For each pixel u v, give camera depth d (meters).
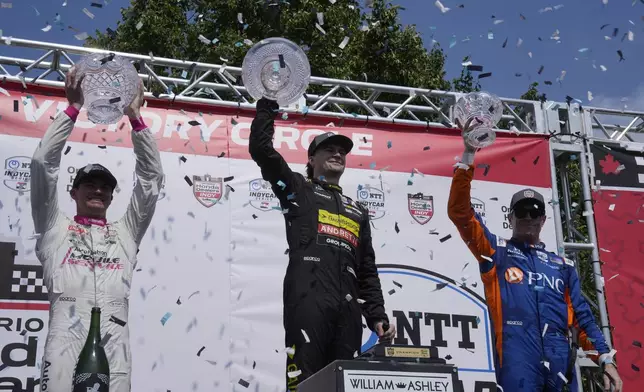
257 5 11.59
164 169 5.30
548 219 6.08
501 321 4.05
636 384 5.94
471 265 5.77
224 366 5.00
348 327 3.62
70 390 3.34
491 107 3.98
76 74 3.62
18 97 5.18
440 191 5.89
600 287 6.11
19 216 4.91
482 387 5.51
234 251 5.27
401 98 11.75
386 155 5.86
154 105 5.48
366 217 4.08
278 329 5.18
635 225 6.38
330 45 11.54
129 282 3.71
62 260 3.58
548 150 6.25
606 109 6.71
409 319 5.51
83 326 3.45
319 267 3.66
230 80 6.09
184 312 5.03
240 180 5.45
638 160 6.57
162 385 4.84
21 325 4.69
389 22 11.91
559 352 3.96
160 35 11.96
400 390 2.73
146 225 3.88
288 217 3.82
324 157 4.05
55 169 3.64
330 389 2.70
